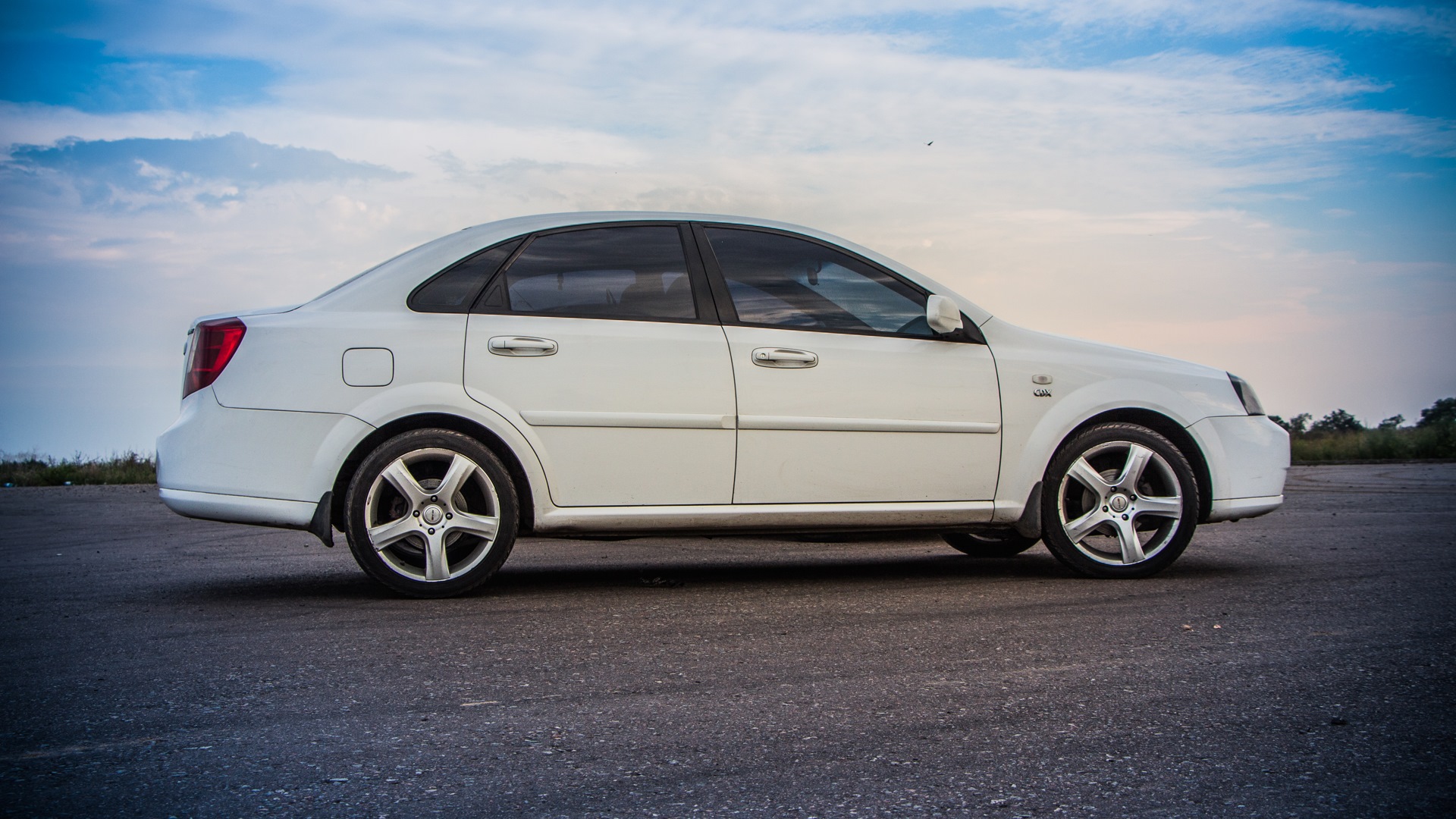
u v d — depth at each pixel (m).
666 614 4.20
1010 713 2.86
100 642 3.73
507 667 3.35
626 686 3.14
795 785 2.35
